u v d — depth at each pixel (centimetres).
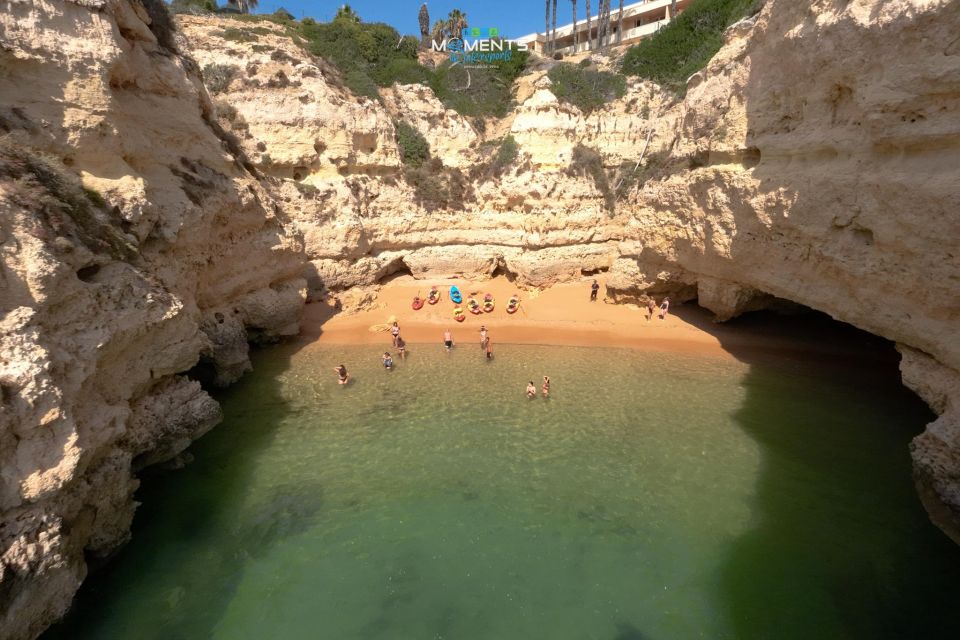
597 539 1280
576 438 1692
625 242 2881
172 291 1508
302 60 3120
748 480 1465
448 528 1323
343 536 1297
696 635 1032
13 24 1153
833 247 1509
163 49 1817
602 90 3888
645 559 1216
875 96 1265
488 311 2922
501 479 1503
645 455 1593
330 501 1417
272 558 1227
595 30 6494
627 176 3512
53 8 1220
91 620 1047
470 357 2353
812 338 2402
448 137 3744
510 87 4406
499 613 1093
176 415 1380
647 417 1805
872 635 1012
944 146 1158
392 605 1112
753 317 2670
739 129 1967
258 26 3488
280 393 2000
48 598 894
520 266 3316
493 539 1287
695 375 2109
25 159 1053
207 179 1855
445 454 1622
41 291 936
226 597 1123
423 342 2530
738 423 1745
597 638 1034
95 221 1161
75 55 1260
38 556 865
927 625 1026
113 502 1108
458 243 3494
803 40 1557
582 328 2658
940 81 1114
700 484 1455
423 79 4109
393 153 3441
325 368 2231
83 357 1006
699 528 1300
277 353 2369
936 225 1152
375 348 2456
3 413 829
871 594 1101
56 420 901
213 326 1933
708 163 2234
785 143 1697
